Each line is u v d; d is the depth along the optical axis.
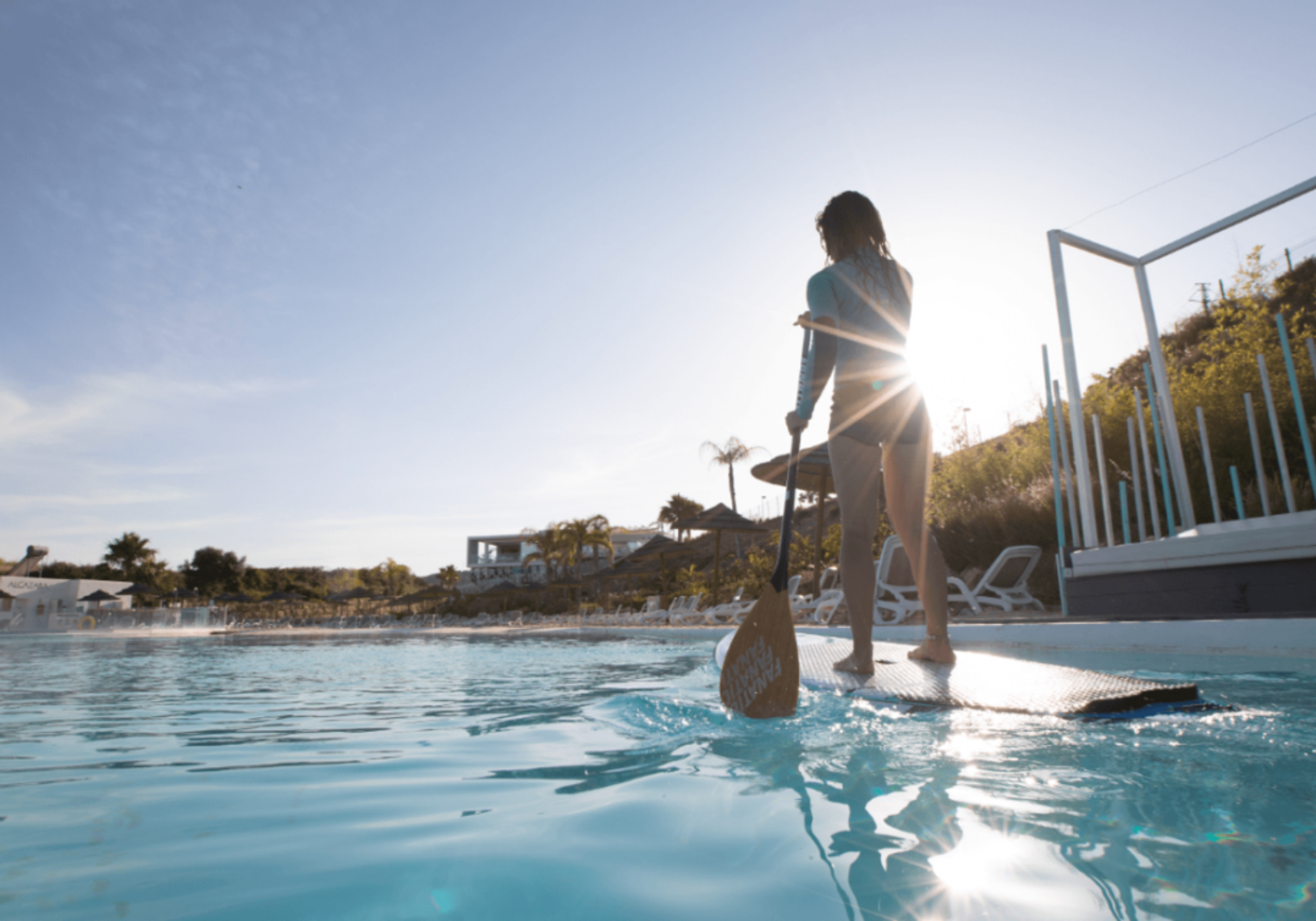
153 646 13.13
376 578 75.50
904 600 8.43
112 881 0.77
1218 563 4.71
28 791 1.27
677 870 0.78
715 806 1.05
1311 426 6.92
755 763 1.37
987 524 10.35
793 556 20.66
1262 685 2.29
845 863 0.79
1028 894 0.67
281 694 3.37
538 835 0.93
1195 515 7.18
